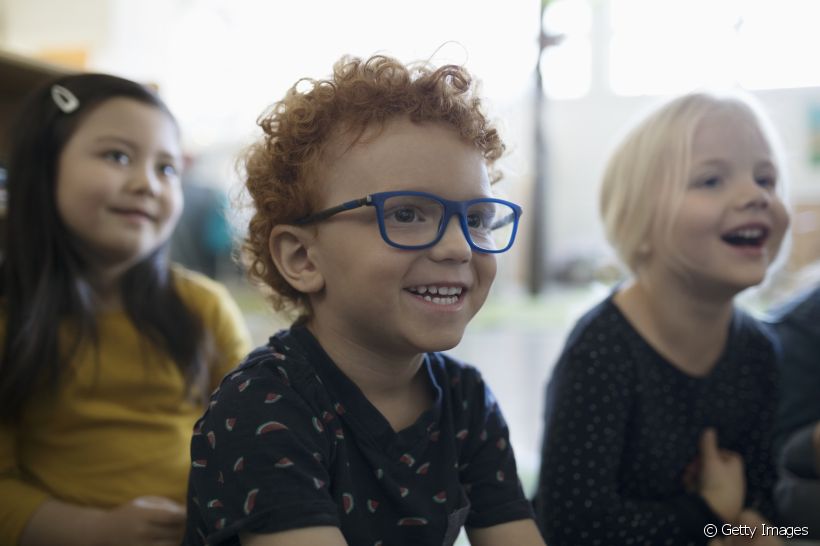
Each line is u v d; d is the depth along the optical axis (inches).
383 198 23.1
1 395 37.4
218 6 169.3
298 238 25.6
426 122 24.0
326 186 24.5
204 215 190.5
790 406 47.9
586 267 197.3
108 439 39.3
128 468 39.2
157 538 34.7
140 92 40.5
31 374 37.7
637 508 34.9
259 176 27.3
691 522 35.1
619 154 40.7
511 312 177.6
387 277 23.2
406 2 92.7
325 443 24.1
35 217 39.1
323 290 25.6
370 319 24.0
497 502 27.8
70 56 88.6
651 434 36.8
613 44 121.0
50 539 35.1
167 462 40.3
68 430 38.9
